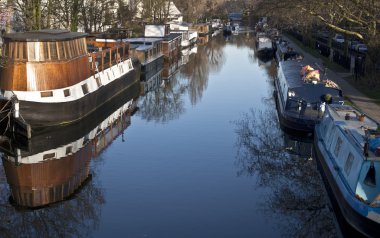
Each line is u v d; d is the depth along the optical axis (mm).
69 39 30172
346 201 15969
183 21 118000
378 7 34125
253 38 109562
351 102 31750
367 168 15695
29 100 28141
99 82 35531
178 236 16469
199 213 18234
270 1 49094
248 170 22828
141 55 52719
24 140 27281
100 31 61406
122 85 41875
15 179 22156
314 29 74250
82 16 56969
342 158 18656
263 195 19922
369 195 15586
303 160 24344
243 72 56969
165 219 17703
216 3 152250
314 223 17703
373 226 14375
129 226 17141
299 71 33969
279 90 35438
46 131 28906
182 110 36312
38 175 22578
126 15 71250
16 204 19469
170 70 60812
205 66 63719
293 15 60906
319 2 40688
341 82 39500
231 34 122000
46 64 28344
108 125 32406
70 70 30047
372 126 20406
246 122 31953
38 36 29141
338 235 16906
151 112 36375
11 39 28047
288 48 58219
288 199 19656
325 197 19844
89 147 26969
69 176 22250
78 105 30469
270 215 18188
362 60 42031
